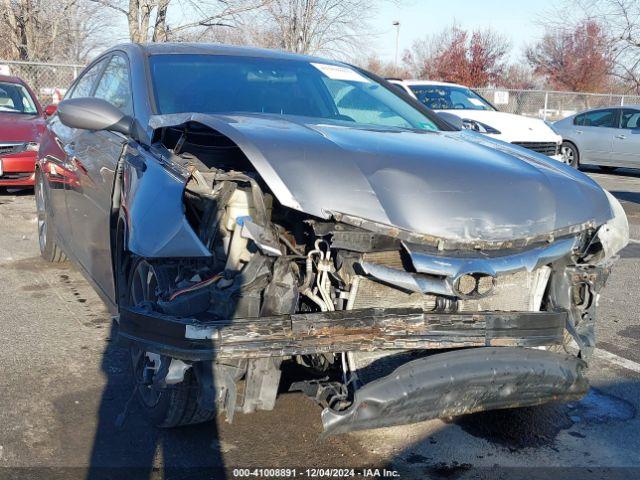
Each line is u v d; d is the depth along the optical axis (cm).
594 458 347
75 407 376
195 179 318
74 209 487
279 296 288
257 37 1811
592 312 352
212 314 294
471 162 335
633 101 2459
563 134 1686
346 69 502
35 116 1004
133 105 411
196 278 304
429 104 1305
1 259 663
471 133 439
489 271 298
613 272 716
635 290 651
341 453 341
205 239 308
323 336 286
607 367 459
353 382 294
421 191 304
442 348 303
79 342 465
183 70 439
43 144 602
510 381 304
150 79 424
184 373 287
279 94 437
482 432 368
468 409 304
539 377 311
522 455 347
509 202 316
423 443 354
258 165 295
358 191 296
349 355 299
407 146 342
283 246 302
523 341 314
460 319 303
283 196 288
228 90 427
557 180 346
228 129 316
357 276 296
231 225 309
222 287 293
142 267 346
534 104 2464
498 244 305
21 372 416
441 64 3303
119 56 493
